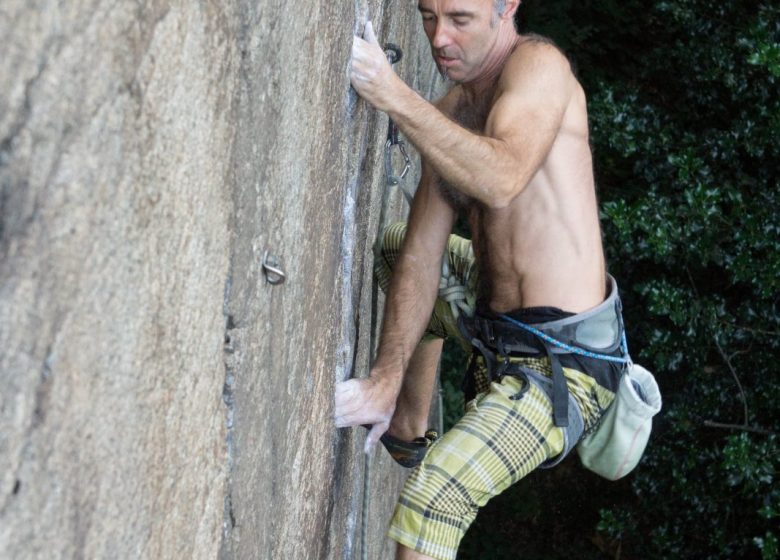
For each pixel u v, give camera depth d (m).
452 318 3.38
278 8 1.80
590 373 3.00
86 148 1.17
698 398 6.86
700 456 6.80
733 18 6.86
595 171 7.62
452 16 2.76
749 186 6.67
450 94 3.02
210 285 1.61
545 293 3.00
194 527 1.66
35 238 1.09
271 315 1.99
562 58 2.81
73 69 1.12
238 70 1.63
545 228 2.98
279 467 2.19
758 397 6.75
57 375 1.15
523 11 8.15
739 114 6.92
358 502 3.63
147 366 1.40
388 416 2.97
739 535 6.91
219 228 1.62
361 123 2.76
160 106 1.35
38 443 1.13
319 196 2.31
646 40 8.27
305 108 2.08
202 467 1.67
